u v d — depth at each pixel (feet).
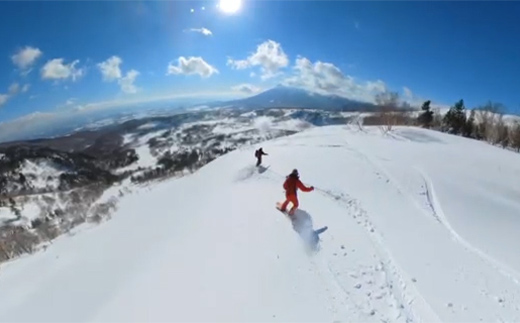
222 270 27.02
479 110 92.99
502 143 81.00
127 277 32.09
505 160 55.67
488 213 38.22
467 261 28.89
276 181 51.03
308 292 23.88
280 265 26.84
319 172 51.65
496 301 23.94
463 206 39.63
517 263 28.91
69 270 37.73
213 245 31.96
